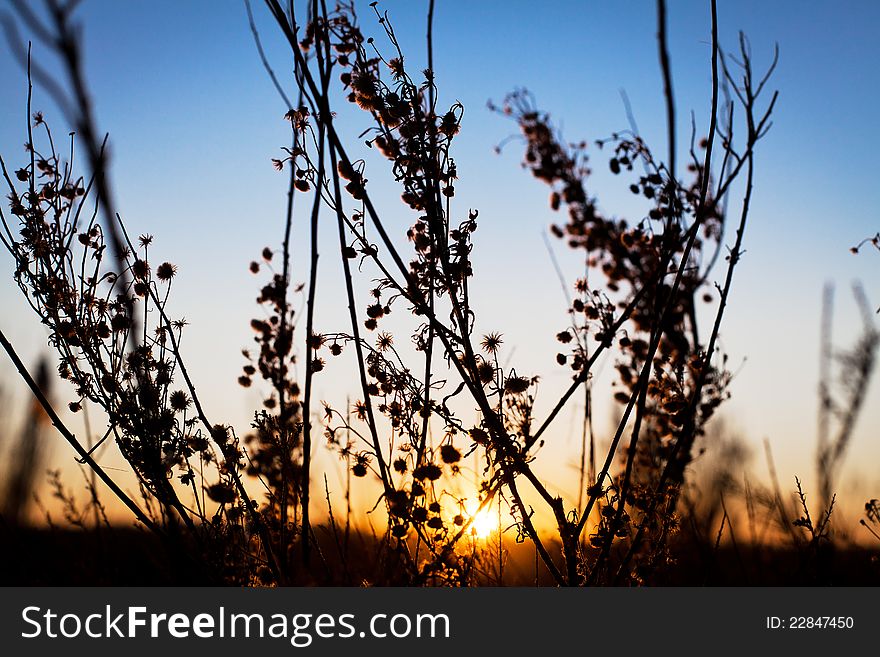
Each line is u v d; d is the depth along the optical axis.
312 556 3.65
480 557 3.54
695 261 4.31
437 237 3.27
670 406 3.74
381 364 3.29
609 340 3.48
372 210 3.17
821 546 3.93
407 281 3.21
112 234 2.81
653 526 3.60
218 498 3.26
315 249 3.38
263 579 3.40
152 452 3.25
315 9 3.14
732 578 4.16
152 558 3.68
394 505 3.24
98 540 3.88
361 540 3.78
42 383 3.73
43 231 3.29
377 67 3.31
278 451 3.60
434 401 3.30
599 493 3.31
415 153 3.25
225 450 3.34
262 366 3.83
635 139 4.18
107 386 3.25
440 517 3.32
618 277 4.89
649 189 4.12
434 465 3.26
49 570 3.62
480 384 3.27
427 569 3.32
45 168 3.38
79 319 3.28
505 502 3.39
